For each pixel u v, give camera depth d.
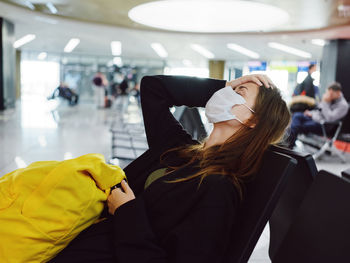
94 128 9.30
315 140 6.52
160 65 22.58
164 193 1.13
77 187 1.11
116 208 1.12
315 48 14.34
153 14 9.95
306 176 1.19
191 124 3.86
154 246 1.02
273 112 1.20
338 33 10.66
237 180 1.09
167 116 1.56
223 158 1.15
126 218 1.07
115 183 1.22
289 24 9.69
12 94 13.06
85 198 1.12
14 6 9.54
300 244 0.92
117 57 22.25
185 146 1.49
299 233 0.94
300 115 6.36
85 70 22.33
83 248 1.13
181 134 1.57
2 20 11.40
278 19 9.30
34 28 12.76
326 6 7.34
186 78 1.57
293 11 8.03
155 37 12.89
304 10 7.86
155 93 1.58
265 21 9.93
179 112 3.96
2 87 12.19
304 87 6.34
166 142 1.53
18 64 22.17
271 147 1.27
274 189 1.00
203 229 0.99
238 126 1.23
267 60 19.81
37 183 1.12
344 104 6.10
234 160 1.14
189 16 10.04
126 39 13.82
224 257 1.06
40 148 6.15
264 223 1.01
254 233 1.00
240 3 8.48
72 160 1.23
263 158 1.15
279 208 1.46
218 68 20.98
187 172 1.18
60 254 1.13
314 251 0.86
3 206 1.09
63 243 1.11
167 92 1.57
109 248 1.12
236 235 1.06
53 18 10.54
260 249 2.65
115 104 19.12
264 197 1.02
